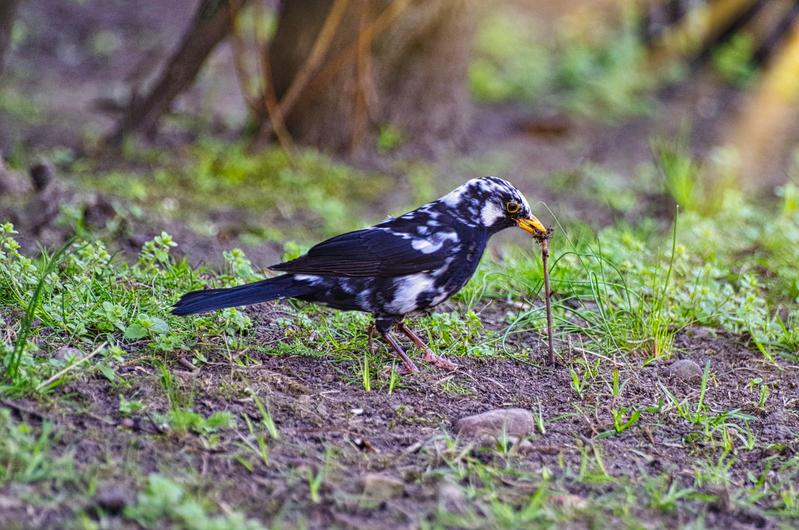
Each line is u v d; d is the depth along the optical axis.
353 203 18.34
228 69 26.77
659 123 25.55
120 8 30.75
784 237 14.37
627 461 8.50
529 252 14.33
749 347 11.27
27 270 10.38
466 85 22.75
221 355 9.73
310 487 7.50
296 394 9.21
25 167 17.45
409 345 10.67
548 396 9.73
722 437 9.08
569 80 27.41
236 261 11.54
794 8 28.25
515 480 7.93
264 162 19.47
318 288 9.71
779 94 27.53
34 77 25.89
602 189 19.64
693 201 17.16
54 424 7.98
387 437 8.58
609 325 11.02
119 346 9.59
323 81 20.36
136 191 16.61
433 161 21.48
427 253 9.82
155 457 7.74
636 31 29.59
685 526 7.41
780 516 7.69
